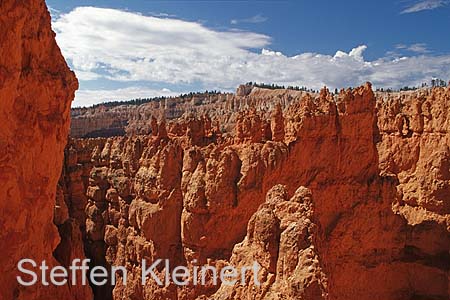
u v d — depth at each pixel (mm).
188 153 31375
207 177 28984
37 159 11000
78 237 15758
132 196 38250
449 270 29812
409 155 38594
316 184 29453
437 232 32156
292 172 29047
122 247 37969
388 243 30703
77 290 14773
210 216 28609
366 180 30812
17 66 9586
